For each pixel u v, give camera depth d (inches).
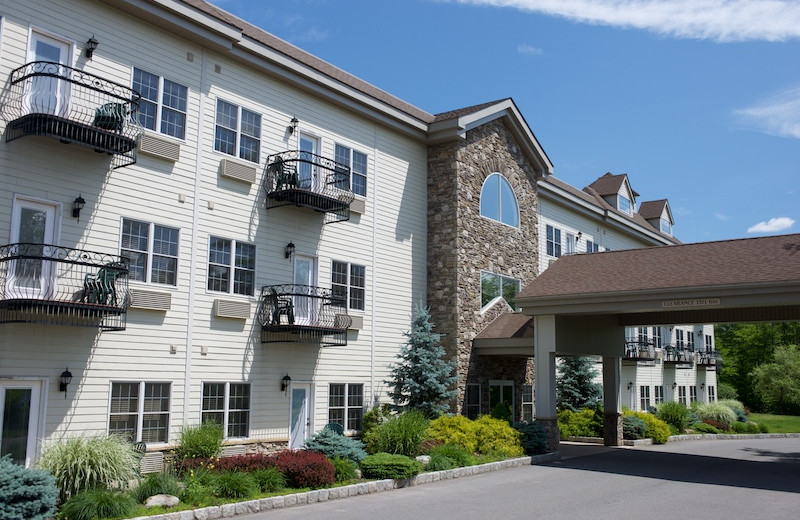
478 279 944.9
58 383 528.4
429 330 843.4
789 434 1365.7
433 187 943.7
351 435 781.9
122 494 433.1
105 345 561.6
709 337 2042.3
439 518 442.6
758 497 542.6
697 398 1877.5
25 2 538.3
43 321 512.7
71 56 563.8
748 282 687.7
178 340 616.7
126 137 553.6
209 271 653.3
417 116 936.3
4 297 499.5
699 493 558.3
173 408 606.2
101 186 573.0
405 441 661.9
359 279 825.5
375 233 853.2
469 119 930.7
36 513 383.9
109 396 559.5
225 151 683.4
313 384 746.2
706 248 838.5
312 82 772.6
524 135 1072.8
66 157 552.7
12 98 523.8
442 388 813.2
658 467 733.3
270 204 720.3
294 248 739.4
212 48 676.1
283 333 705.0
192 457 570.3
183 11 629.6
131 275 587.2
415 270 909.8
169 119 634.8
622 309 767.1
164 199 620.4
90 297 527.5
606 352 938.1
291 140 754.8
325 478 532.4
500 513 460.8
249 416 674.2
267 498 472.1
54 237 539.8
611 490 566.6
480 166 975.6
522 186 1078.4
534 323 839.7
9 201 515.2
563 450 904.9
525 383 1036.5
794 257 728.3
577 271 875.4
